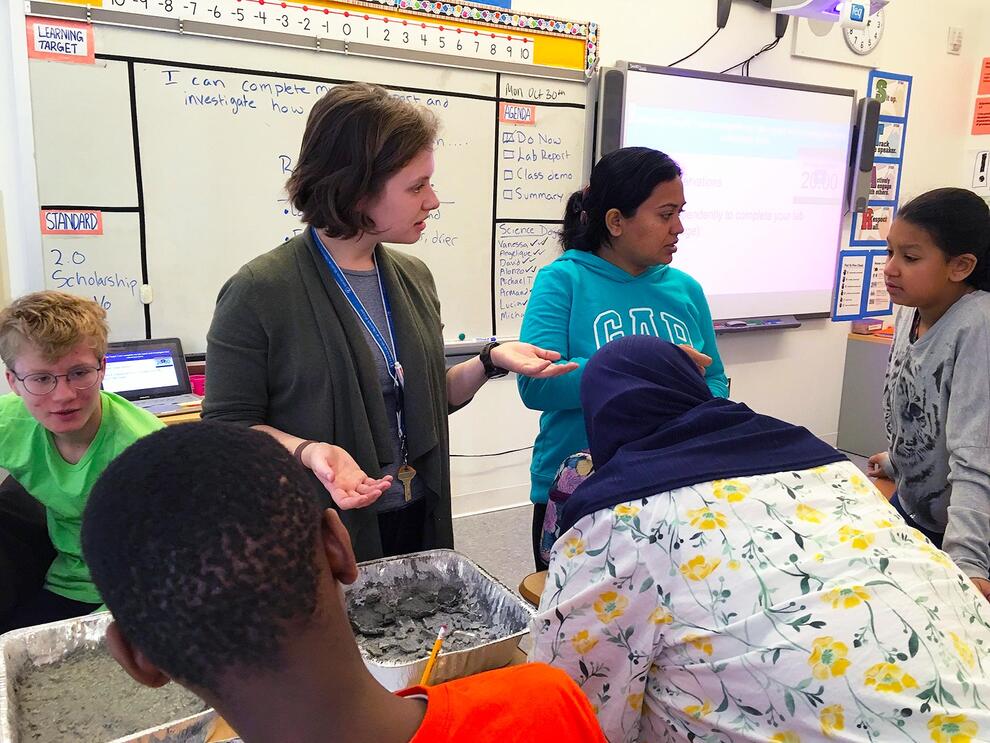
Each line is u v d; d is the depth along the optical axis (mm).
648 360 1090
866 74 4066
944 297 1541
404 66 2779
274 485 458
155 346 2453
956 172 4609
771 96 3666
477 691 572
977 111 4500
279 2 2496
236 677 451
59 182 2291
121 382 2363
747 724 860
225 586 427
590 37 3160
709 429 1008
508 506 3510
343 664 482
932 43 4258
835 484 970
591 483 989
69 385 1351
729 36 3580
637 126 3311
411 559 1225
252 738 478
